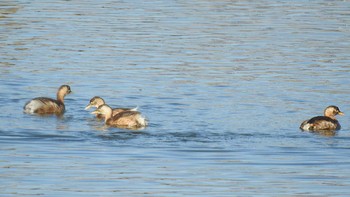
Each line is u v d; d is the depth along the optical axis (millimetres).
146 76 31875
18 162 21844
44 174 21016
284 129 25062
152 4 48031
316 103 28250
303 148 23375
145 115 26375
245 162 22203
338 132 25062
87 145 23375
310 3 49062
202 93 29391
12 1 48188
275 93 29500
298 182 20781
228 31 40594
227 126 25203
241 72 32625
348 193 20078
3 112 26562
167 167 21734
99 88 30172
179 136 24156
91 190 19953
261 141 23891
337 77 31953
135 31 40250
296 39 38906
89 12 45094
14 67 32750
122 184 20406
